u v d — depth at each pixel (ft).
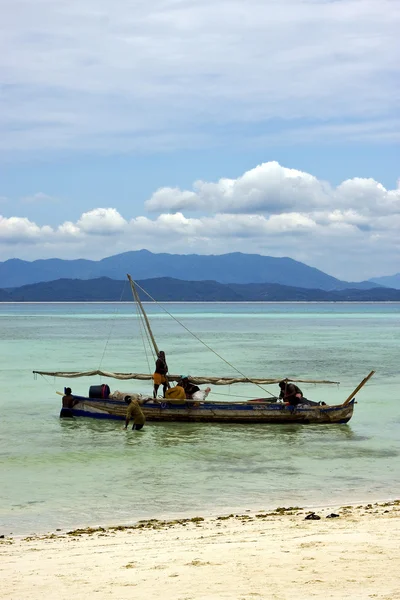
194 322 517.55
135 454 71.36
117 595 26.14
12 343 259.39
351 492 55.67
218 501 52.80
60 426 88.58
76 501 52.85
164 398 93.04
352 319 602.03
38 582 28.86
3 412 99.40
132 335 322.14
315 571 28.50
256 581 27.25
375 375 146.10
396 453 71.92
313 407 89.71
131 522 46.62
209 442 78.23
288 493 55.36
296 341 274.16
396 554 31.37
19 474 62.28
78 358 189.78
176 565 30.66
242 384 132.77
